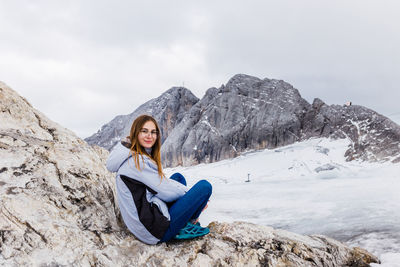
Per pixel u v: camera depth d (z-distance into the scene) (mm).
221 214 10055
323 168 25625
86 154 3020
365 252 3369
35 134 2945
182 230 2176
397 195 10844
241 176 28062
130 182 1941
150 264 1896
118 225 2346
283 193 14570
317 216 8805
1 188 1894
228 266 2084
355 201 10469
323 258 2562
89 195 2395
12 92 3234
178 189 2080
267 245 2455
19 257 1521
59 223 1887
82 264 1678
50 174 2297
